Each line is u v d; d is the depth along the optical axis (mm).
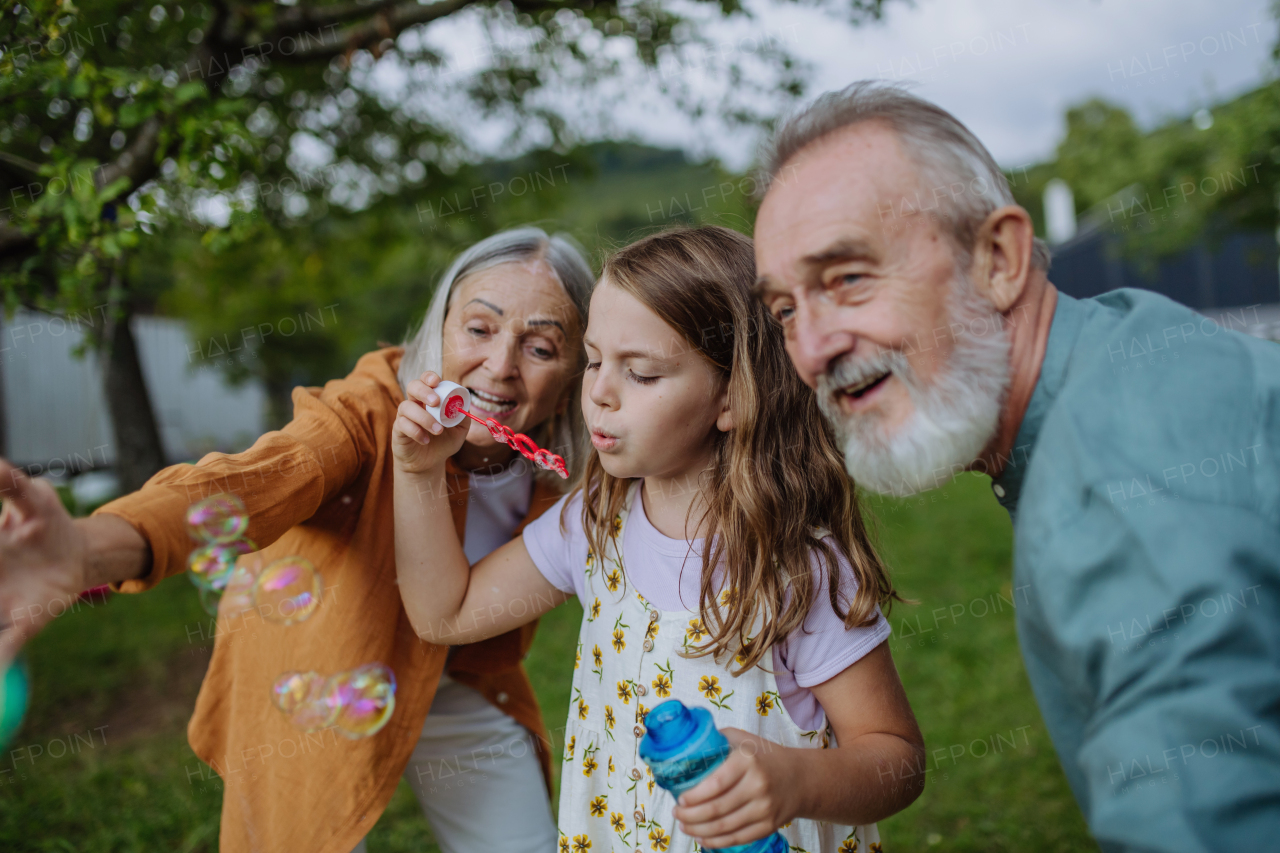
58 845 2201
